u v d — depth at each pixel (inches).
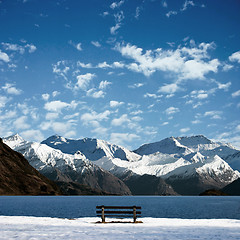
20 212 3801.7
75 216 3253.0
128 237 1096.8
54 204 6225.4
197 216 3425.2
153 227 1509.6
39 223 1690.5
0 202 6761.8
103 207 1847.9
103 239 1037.8
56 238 1051.3
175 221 1977.1
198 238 1083.3
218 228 1485.0
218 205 6614.2
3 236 1098.1
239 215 3582.7
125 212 1843.0
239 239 1059.9
